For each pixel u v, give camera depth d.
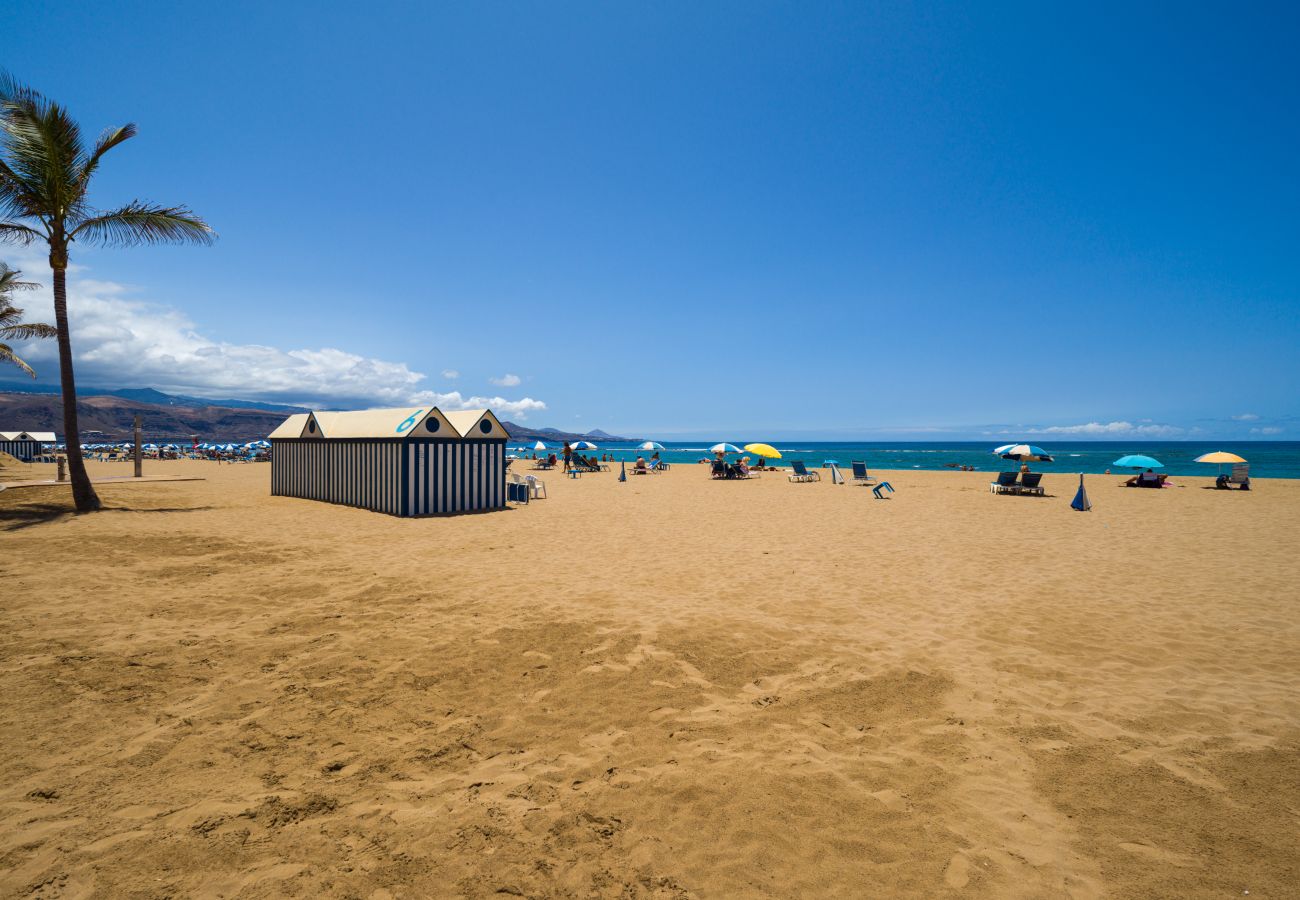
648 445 41.50
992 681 5.22
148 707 4.50
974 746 4.11
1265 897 2.68
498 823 3.24
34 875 2.77
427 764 3.84
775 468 41.47
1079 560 10.42
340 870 2.86
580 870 2.89
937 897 2.72
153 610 6.85
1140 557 10.69
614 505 19.12
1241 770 3.77
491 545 11.52
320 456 18.91
